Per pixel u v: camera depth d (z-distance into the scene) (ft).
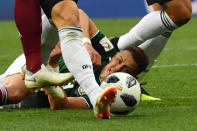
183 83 65.26
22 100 45.42
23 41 38.34
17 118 39.50
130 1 232.32
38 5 37.99
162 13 44.21
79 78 36.09
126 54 42.83
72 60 36.17
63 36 36.32
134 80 38.68
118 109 37.96
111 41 47.80
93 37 45.55
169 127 33.63
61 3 36.19
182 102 48.39
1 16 236.02
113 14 231.71
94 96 35.37
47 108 45.21
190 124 34.76
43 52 42.37
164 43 47.42
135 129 32.96
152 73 76.23
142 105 46.01
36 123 36.29
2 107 45.75
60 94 41.09
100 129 33.06
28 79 38.70
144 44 47.09
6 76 45.03
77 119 37.65
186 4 43.16
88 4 229.66
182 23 44.29
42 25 40.88
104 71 43.65
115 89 34.22
